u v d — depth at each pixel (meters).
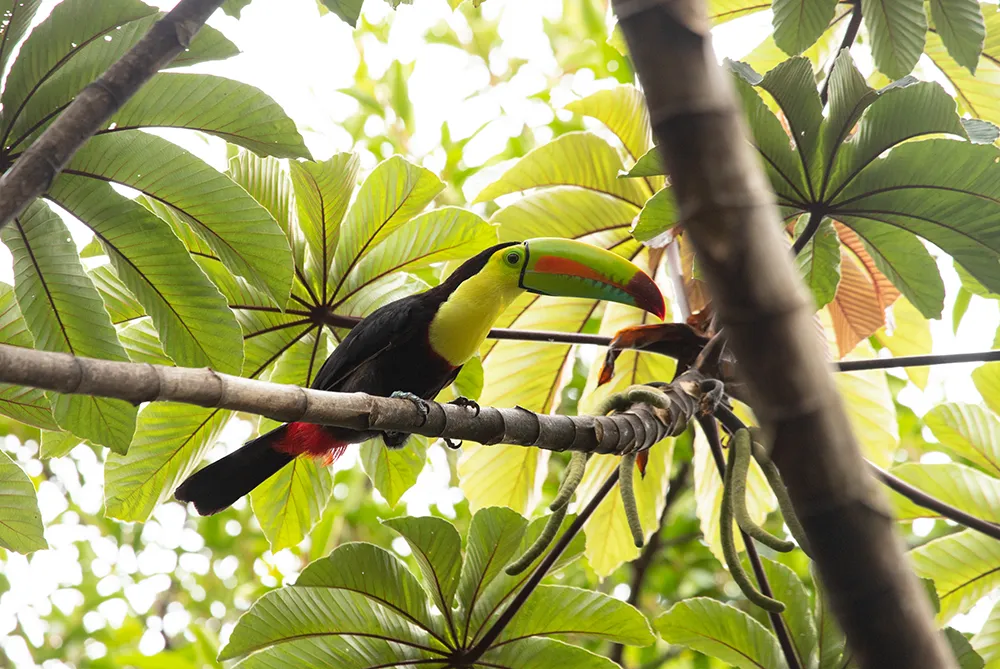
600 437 4.58
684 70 1.86
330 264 5.95
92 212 4.44
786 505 4.38
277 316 5.92
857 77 4.85
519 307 7.06
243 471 5.79
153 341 5.63
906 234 5.23
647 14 1.89
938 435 6.51
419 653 5.33
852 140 5.02
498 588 5.47
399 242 6.06
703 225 1.84
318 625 5.18
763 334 1.84
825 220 5.31
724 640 5.55
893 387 9.82
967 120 5.19
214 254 5.63
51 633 10.77
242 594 10.65
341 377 5.93
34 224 4.35
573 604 5.41
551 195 6.75
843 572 1.88
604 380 5.78
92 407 4.55
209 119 4.48
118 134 4.29
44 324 4.53
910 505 6.33
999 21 6.52
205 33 4.27
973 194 4.87
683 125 1.85
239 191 4.51
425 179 5.86
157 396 3.21
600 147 6.62
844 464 1.85
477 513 5.41
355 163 5.68
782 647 5.48
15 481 5.01
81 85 4.28
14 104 4.23
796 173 5.10
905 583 1.87
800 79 4.91
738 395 5.30
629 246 6.95
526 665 5.39
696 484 7.29
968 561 6.22
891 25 5.55
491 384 7.11
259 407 3.56
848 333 6.98
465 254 6.13
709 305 5.61
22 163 3.52
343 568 5.23
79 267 4.42
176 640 10.91
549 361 7.13
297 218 5.88
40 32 4.12
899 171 4.94
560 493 4.52
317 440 5.76
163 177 4.43
